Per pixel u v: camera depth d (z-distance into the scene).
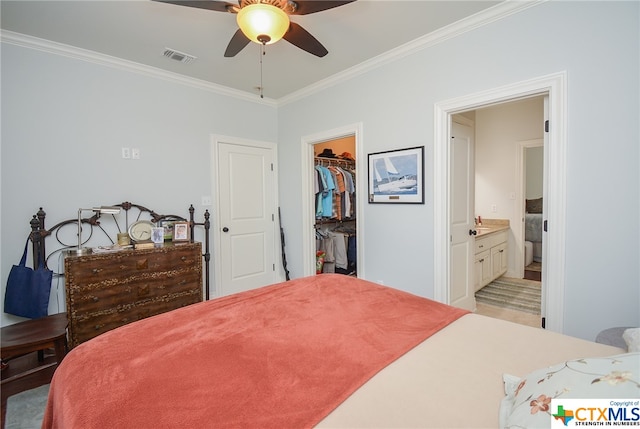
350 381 0.93
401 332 1.25
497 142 4.65
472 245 3.09
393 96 2.81
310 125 3.65
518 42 2.08
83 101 2.69
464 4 2.09
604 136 1.79
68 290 2.24
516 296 3.68
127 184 2.95
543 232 2.09
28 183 2.46
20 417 1.68
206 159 3.49
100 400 0.85
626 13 1.71
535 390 0.73
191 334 1.25
